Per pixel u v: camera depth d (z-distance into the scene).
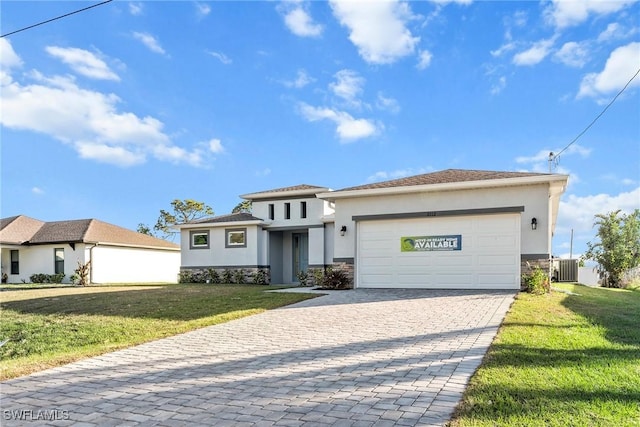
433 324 7.59
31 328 9.10
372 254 14.10
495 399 3.91
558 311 8.48
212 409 4.08
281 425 3.62
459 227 13.06
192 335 7.75
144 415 3.99
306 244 21.95
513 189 12.62
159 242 28.52
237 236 21.48
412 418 3.61
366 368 5.17
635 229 20.91
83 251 23.20
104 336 8.02
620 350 5.58
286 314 9.37
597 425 3.36
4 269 25.41
